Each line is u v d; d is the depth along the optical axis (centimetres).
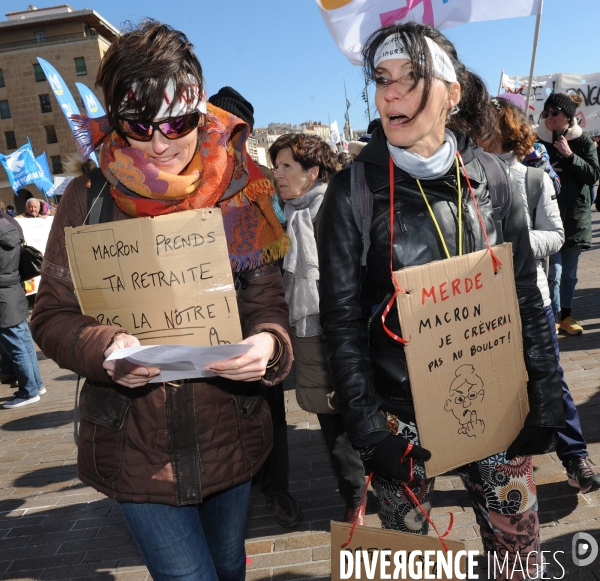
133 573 288
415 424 166
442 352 155
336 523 158
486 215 165
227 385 163
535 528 178
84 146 164
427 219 159
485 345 162
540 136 534
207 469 159
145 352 126
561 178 536
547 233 266
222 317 155
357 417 155
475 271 158
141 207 155
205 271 154
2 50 4631
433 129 156
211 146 159
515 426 170
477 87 171
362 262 164
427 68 145
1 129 4741
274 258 168
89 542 321
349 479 276
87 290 155
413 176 158
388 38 153
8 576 296
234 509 174
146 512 159
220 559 181
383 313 155
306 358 266
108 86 146
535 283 177
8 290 570
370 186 161
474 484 183
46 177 1703
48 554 313
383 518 183
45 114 4697
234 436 165
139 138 150
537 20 366
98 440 160
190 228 153
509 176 172
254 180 165
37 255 584
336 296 162
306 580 263
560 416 171
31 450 470
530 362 173
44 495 385
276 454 302
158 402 156
